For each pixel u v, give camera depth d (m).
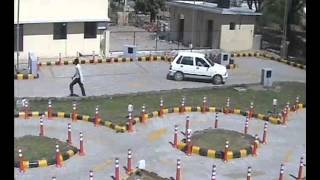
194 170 17.83
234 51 40.44
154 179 16.72
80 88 26.55
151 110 24.00
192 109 24.55
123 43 42.91
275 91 28.98
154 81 29.97
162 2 56.75
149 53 37.41
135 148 19.62
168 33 45.00
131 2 67.44
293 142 21.17
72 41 35.25
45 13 33.84
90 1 35.03
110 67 33.09
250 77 32.41
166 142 20.41
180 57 30.39
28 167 17.09
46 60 33.69
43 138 19.67
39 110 23.23
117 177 16.38
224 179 17.25
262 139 21.20
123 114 23.30
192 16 42.78
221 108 24.94
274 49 42.12
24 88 26.88
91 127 21.67
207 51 39.38
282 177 17.03
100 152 19.02
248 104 26.20
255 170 18.17
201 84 29.86
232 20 40.22
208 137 20.75
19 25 32.31
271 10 45.22
